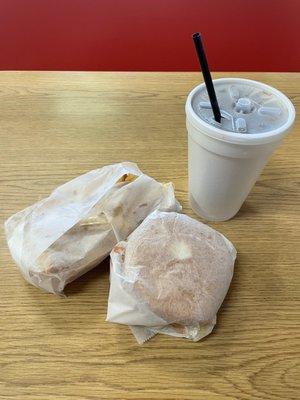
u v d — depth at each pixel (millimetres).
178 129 723
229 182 530
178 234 490
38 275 469
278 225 588
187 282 453
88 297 492
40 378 416
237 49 1455
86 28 1435
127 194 537
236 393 411
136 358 437
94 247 498
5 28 1428
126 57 1474
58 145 679
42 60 1473
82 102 762
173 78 826
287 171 667
